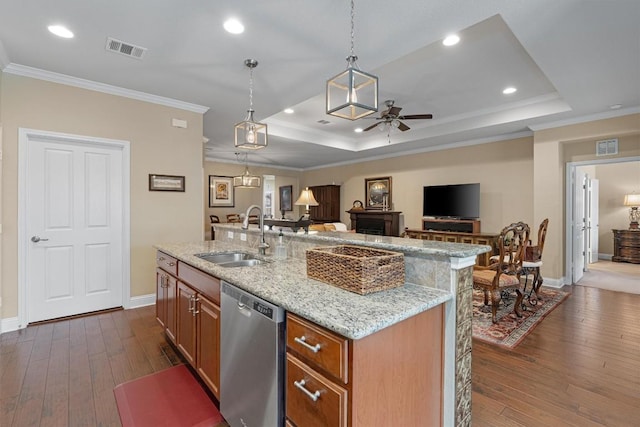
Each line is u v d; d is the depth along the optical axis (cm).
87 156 344
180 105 396
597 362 246
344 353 108
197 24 234
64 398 196
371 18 224
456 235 576
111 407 189
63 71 309
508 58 327
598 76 311
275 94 369
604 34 237
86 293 345
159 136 383
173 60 288
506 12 214
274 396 136
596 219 702
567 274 496
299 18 225
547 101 436
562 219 493
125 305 362
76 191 338
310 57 282
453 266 145
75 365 236
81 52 273
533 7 207
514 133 545
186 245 312
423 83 392
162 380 218
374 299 136
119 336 287
